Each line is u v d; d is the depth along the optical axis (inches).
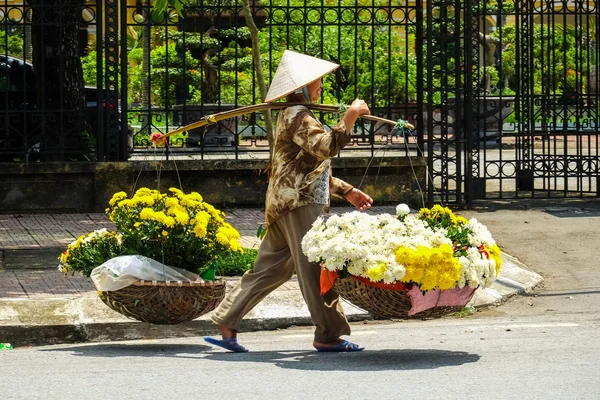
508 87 1232.2
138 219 385.7
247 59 837.8
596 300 501.0
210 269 382.6
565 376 308.7
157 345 398.9
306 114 348.2
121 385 302.7
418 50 721.6
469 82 716.0
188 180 721.0
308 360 345.7
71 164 702.5
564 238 628.4
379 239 336.5
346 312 459.2
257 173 727.7
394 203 736.3
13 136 732.0
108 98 713.6
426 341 391.5
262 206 729.6
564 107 764.0
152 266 373.4
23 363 349.1
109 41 709.3
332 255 334.0
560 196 776.3
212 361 347.3
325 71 357.4
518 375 311.7
